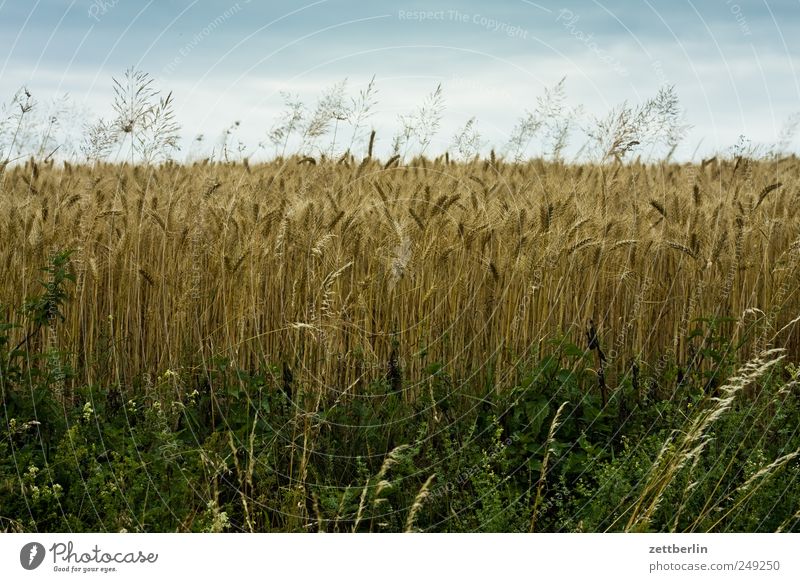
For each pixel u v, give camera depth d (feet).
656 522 16.79
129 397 21.89
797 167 39.45
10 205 25.23
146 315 24.36
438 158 33.35
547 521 17.26
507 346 22.07
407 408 20.30
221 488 17.56
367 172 28.25
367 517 16.51
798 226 27.48
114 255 24.26
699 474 17.37
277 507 17.06
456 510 17.30
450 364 22.31
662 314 25.58
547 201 23.67
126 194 27.45
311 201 23.34
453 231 23.67
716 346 23.02
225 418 19.95
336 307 22.24
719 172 37.99
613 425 20.34
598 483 17.74
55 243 23.38
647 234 25.48
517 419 19.12
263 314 23.24
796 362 25.30
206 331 23.36
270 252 23.41
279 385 20.80
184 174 29.14
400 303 22.91
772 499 17.01
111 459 18.38
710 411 18.11
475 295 23.08
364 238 23.59
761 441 19.06
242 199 26.04
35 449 18.12
